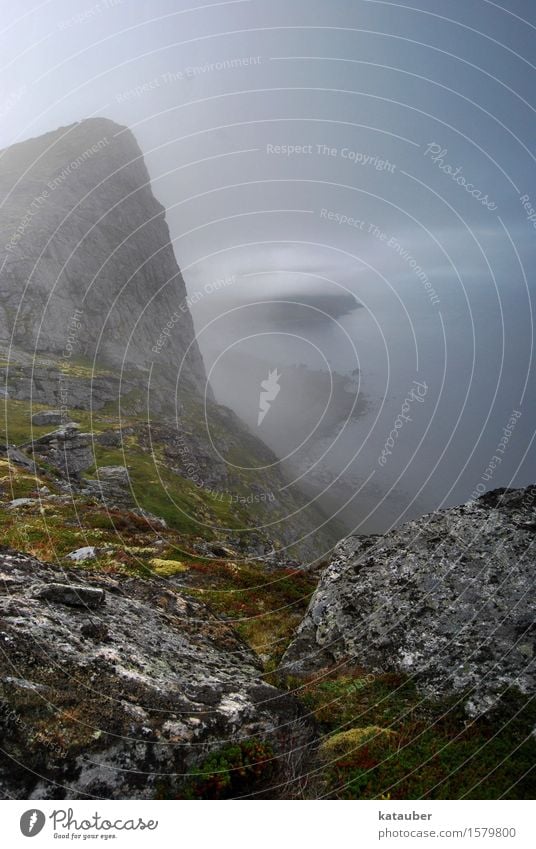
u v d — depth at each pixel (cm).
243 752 810
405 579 1396
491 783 877
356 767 888
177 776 754
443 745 955
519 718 1018
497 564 1348
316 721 1012
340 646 1306
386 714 1059
